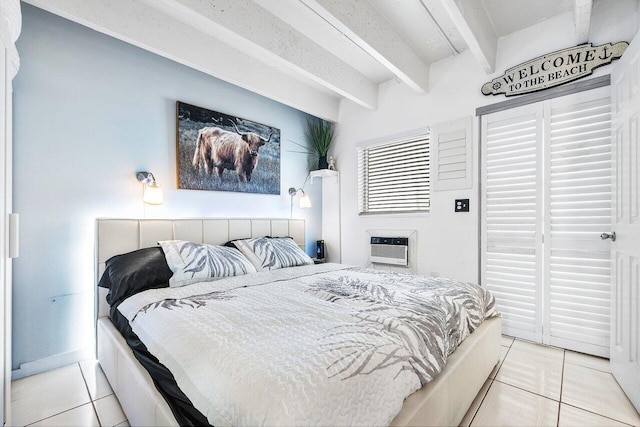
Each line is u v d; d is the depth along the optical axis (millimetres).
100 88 2223
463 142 2793
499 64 2600
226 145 2988
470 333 1677
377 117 3482
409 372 1069
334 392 817
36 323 1941
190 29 2361
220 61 2570
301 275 2361
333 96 3793
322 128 3914
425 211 3143
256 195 3297
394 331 1194
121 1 2008
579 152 2225
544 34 2387
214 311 1407
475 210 2729
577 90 2234
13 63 1472
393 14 2336
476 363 1576
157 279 1954
